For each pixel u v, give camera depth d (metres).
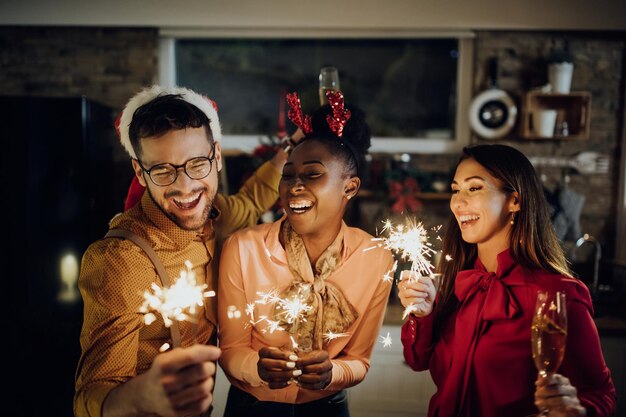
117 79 2.91
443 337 1.24
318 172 1.12
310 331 1.16
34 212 2.44
